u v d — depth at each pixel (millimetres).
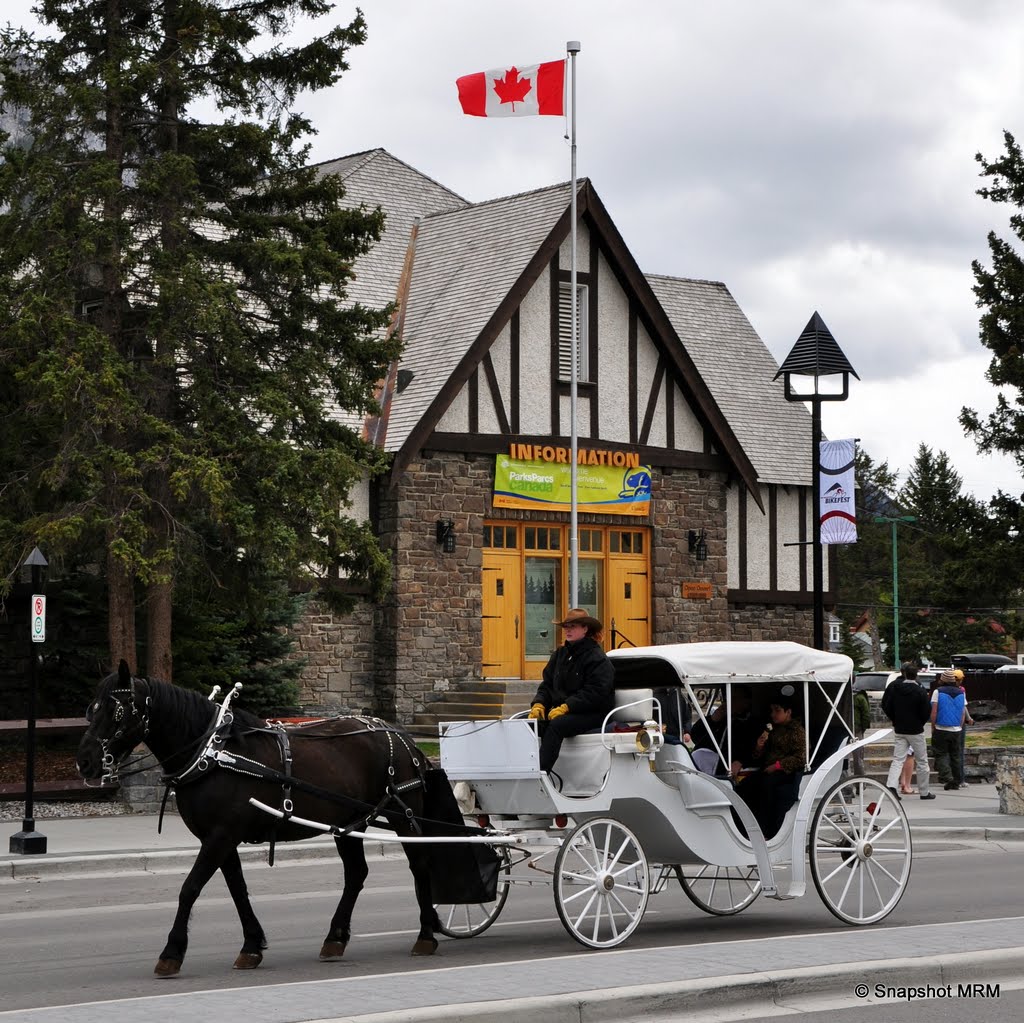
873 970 9320
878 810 12523
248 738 10680
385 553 23219
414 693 30047
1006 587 37688
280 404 21781
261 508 21797
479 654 30828
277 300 23609
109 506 21547
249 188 24328
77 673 25484
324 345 23547
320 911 13609
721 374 38656
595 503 32531
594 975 9070
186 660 25438
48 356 20422
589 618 11820
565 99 28500
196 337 22562
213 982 9836
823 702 12969
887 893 14344
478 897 11109
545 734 11344
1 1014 7996
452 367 30312
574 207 28672
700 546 34125
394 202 36812
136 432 21953
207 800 10383
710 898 13023
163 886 15531
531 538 32062
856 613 89500
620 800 11445
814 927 12148
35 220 21531
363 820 11039
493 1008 8016
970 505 37500
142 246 22531
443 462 30688
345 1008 8062
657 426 33656
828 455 29562
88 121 21938
